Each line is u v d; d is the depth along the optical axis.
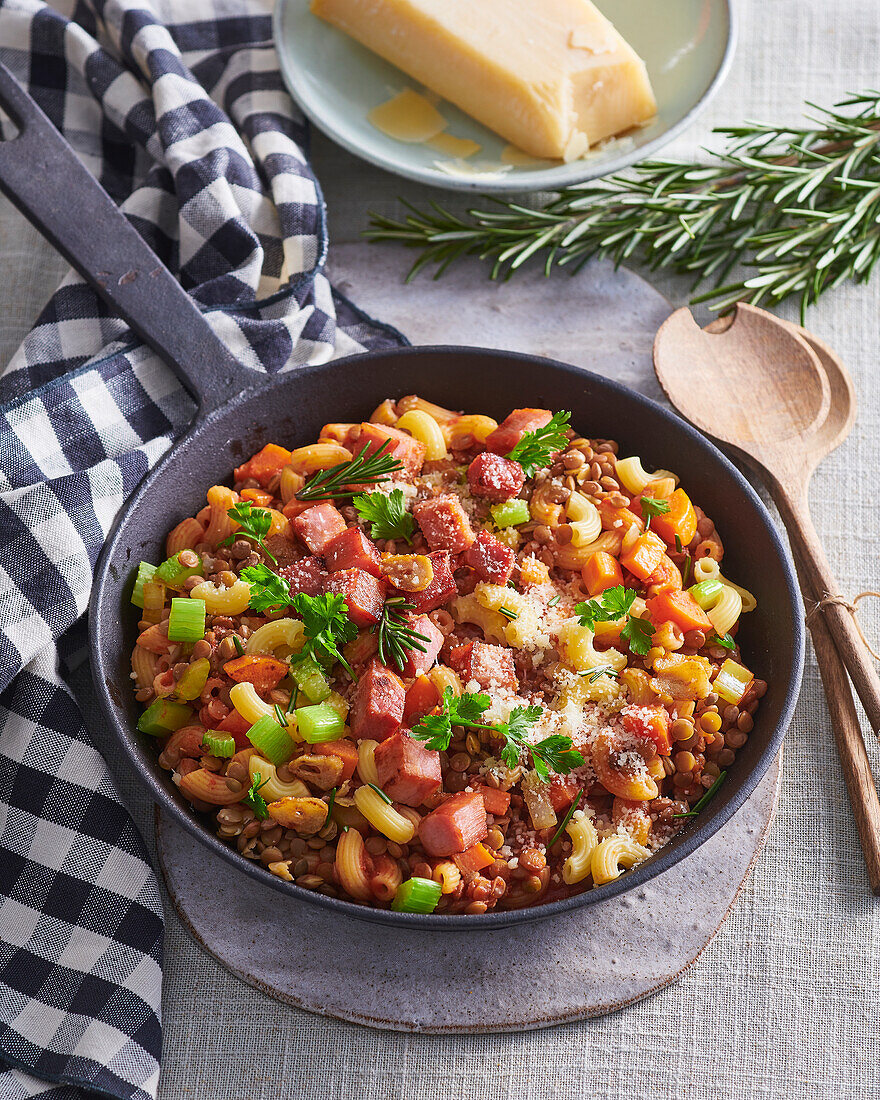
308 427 0.78
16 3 0.88
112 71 0.88
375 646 0.70
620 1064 0.70
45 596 0.73
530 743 0.68
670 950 0.72
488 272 0.88
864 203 0.82
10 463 0.75
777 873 0.73
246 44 0.91
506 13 0.86
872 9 0.93
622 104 0.85
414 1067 0.70
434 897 0.66
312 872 0.68
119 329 0.82
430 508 0.72
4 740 0.74
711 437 0.80
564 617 0.71
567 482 0.74
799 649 0.70
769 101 0.91
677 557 0.74
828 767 0.75
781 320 0.83
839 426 0.80
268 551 0.73
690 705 0.70
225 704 0.70
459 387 0.78
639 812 0.69
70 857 0.72
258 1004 0.72
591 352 0.85
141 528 0.74
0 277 0.87
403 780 0.67
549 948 0.72
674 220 0.86
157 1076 0.70
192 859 0.74
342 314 0.85
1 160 0.78
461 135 0.87
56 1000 0.70
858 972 0.71
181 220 0.83
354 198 0.90
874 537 0.80
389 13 0.86
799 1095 0.70
